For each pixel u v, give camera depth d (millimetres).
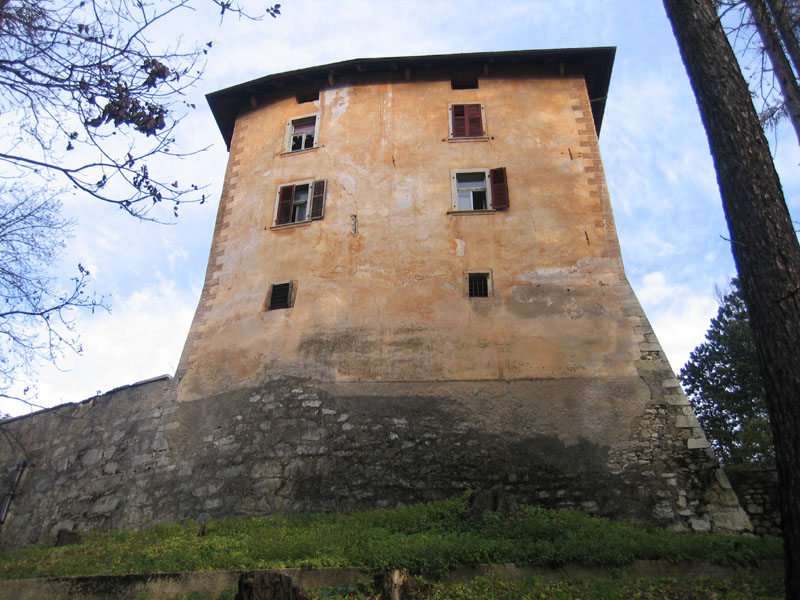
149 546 11695
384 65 19594
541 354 14859
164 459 15008
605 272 15875
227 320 16688
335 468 13891
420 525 11531
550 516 11836
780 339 6863
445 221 17016
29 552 13219
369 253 16797
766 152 7906
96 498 15438
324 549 10227
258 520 13016
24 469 17922
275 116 20172
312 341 15664
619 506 12742
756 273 7262
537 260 16219
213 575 9320
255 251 17562
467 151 18141
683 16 8852
